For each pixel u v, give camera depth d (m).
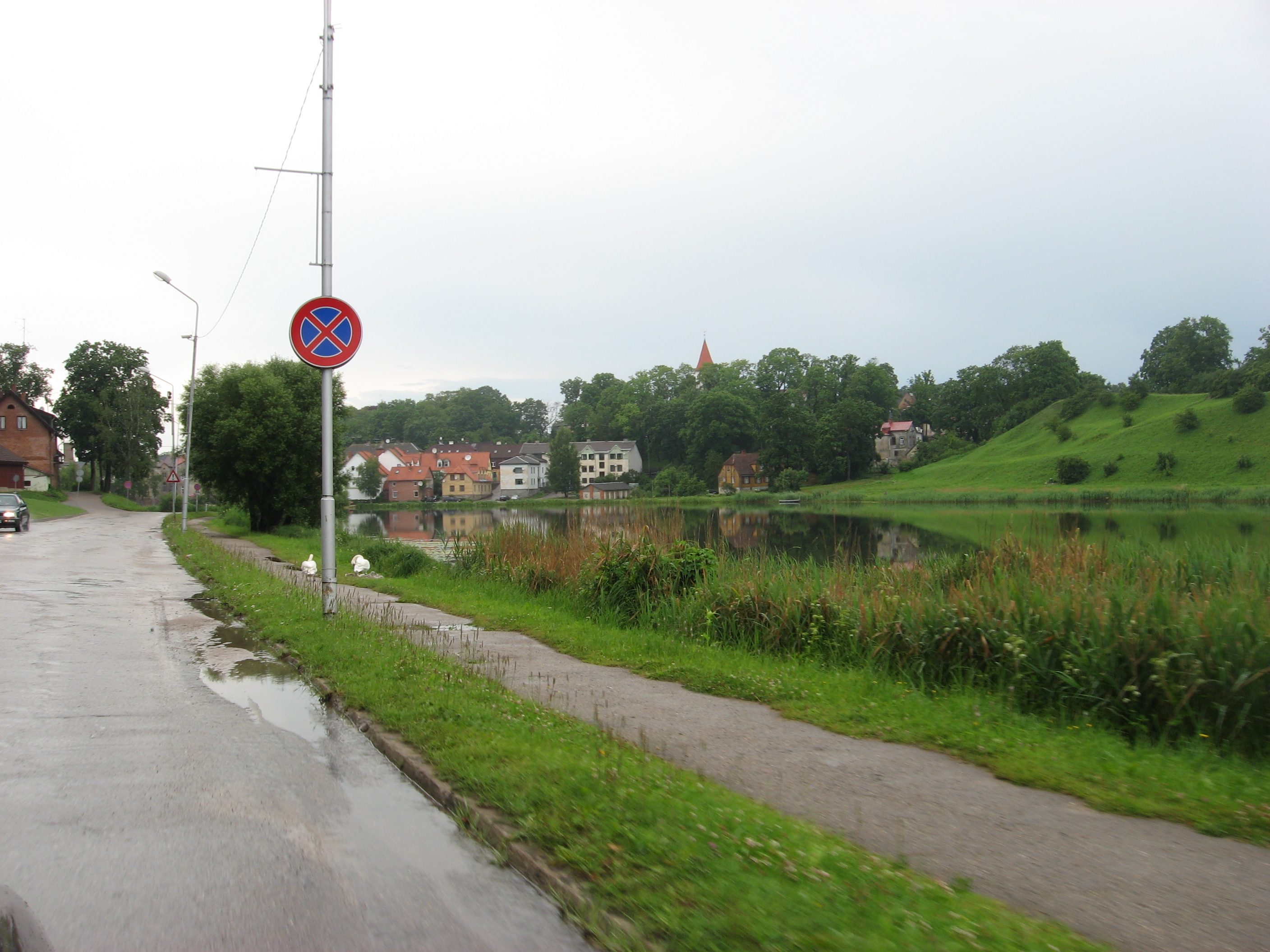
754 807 4.64
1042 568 12.18
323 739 6.21
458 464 145.88
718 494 118.38
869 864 3.92
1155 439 95.94
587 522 19.06
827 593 11.60
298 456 40.16
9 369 89.81
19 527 34.34
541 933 3.45
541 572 16.36
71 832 4.30
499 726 6.04
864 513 73.25
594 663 9.51
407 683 7.32
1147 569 12.25
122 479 86.75
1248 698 6.94
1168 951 3.31
